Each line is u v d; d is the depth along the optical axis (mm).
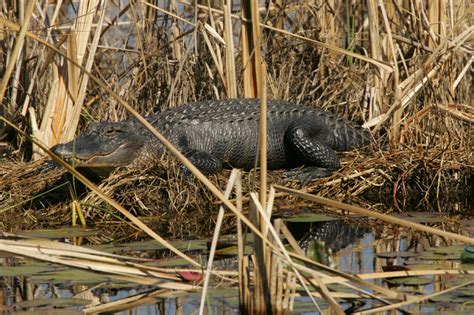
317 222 11750
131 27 17141
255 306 7398
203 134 13875
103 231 11312
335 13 16219
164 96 15656
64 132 13695
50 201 12484
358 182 13172
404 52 15773
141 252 10055
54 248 8469
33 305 7805
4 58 15055
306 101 15875
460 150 13586
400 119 14039
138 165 13008
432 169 13273
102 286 8398
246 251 9859
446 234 7430
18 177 12906
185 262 9164
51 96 13750
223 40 14820
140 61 15711
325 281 7641
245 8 14266
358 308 7707
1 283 8836
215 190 7211
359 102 15539
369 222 11719
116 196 12328
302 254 7672
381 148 14070
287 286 7352
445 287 8305
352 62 15891
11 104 14578
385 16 14086
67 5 18500
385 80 14703
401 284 8430
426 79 14180
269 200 7504
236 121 14039
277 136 14055
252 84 14836
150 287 8570
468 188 13320
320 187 13172
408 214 12039
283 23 16438
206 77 15773
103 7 13688
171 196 12344
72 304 7871
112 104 15180
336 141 14281
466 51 14578
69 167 7797
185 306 7848
